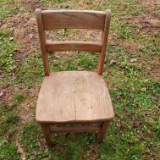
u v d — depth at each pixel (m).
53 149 1.97
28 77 2.58
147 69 2.65
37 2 3.69
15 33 3.12
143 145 1.99
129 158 1.92
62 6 3.59
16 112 2.25
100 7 3.55
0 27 3.22
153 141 2.02
